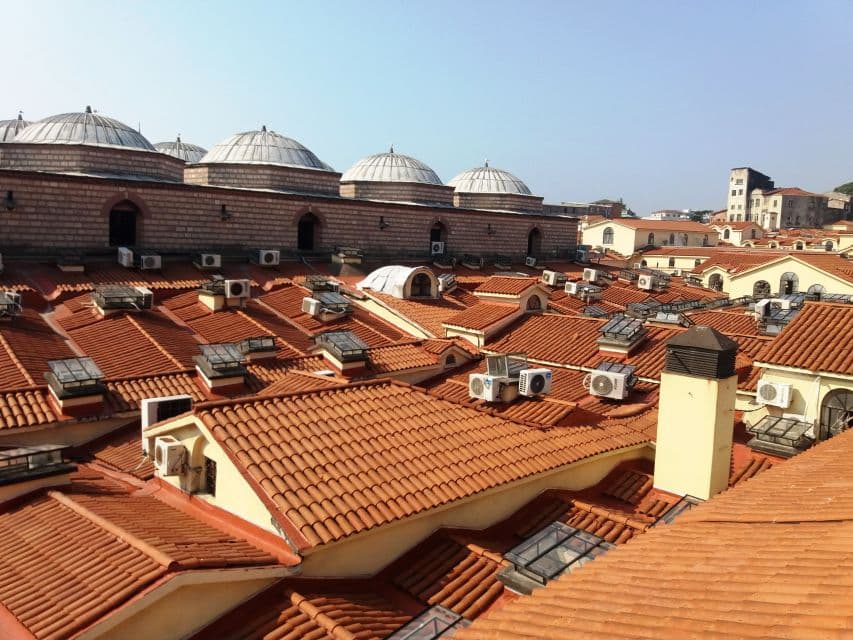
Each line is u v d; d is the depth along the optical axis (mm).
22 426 18500
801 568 7090
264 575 10227
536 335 28688
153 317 29000
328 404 14578
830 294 46750
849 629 5336
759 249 85375
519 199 61406
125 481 16141
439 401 15961
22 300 28781
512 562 11703
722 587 7117
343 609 10258
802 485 10594
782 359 20406
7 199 30594
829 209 150000
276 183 45188
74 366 20453
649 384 23391
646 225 94500
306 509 11094
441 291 40656
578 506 14086
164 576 9453
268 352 25203
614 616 6980
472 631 7652
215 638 9680
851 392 19219
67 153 37562
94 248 33469
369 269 43250
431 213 49531
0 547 11883
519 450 14602
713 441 14320
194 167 46562
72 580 10039
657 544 9359
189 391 22172
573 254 62438
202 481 13281
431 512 12180
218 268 36219
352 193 54750
